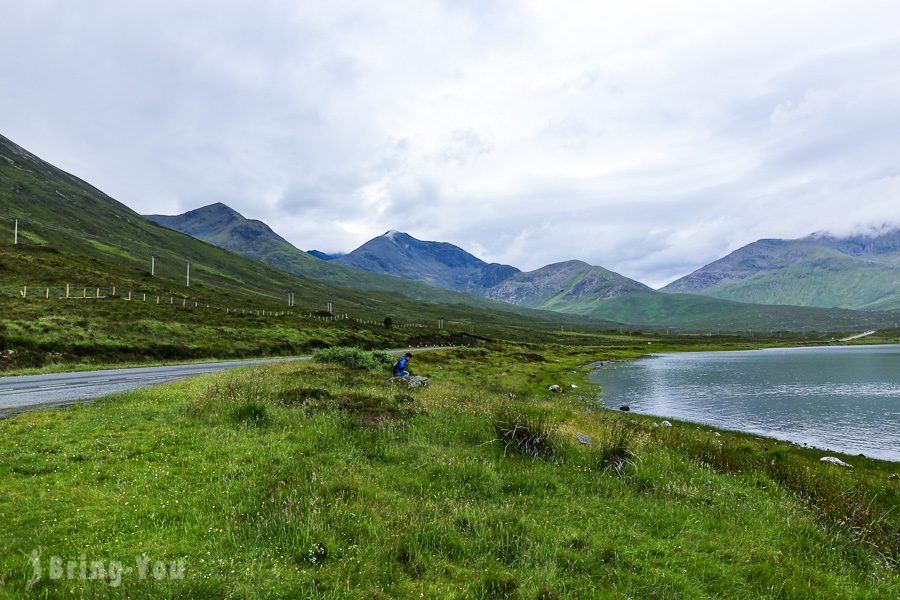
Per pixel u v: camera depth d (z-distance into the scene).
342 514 7.18
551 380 51.22
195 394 17.17
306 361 33.59
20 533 6.25
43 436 11.14
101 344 35.44
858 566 8.37
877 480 18.23
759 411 39.09
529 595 5.72
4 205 146.25
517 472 10.11
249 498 7.66
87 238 153.12
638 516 8.76
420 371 41.25
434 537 6.93
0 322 32.56
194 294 92.75
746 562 7.44
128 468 9.01
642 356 124.00
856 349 161.38
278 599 5.19
